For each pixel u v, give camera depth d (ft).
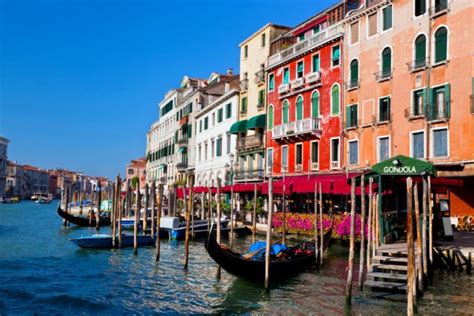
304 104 97.14
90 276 54.75
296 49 100.53
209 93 155.94
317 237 58.13
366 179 53.26
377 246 47.70
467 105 64.95
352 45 85.05
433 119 68.74
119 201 76.95
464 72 65.62
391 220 54.60
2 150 362.94
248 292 45.47
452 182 60.80
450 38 67.77
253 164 115.03
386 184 57.00
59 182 518.78
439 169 67.97
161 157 206.69
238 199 114.93
